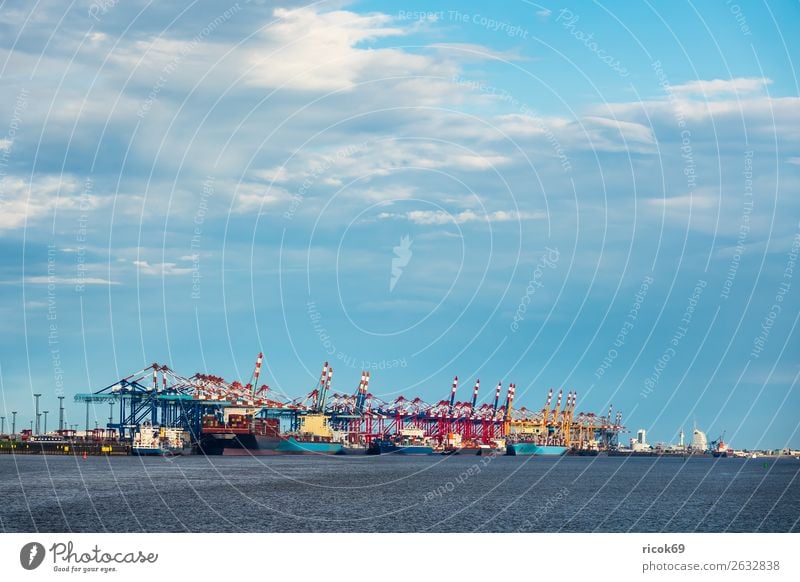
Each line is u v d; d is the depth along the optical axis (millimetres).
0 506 108250
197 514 100000
